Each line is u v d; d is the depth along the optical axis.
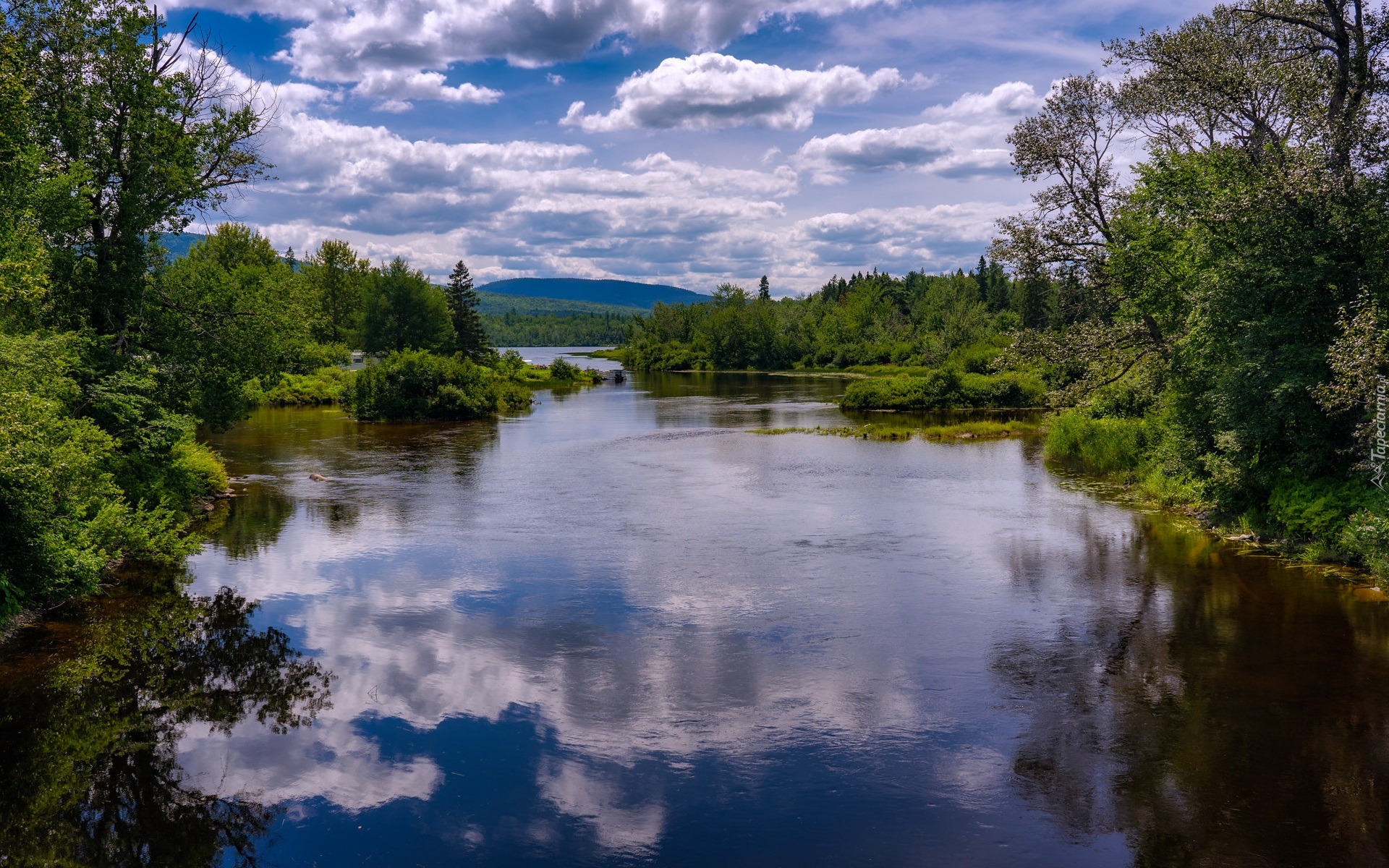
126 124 20.66
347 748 9.12
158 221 21.22
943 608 13.59
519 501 23.34
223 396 23.41
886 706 9.94
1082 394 29.19
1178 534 18.77
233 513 21.72
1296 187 16.47
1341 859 6.86
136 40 20.61
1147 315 25.27
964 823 7.51
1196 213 18.80
